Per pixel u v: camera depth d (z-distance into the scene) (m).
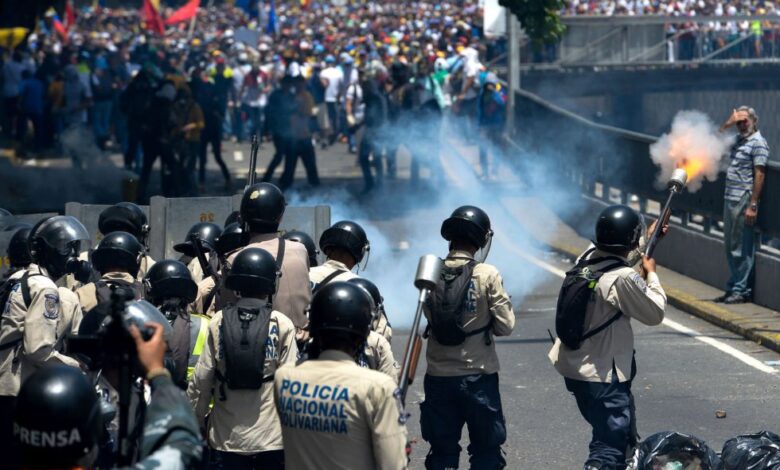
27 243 14.85
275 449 13.21
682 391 22.39
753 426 19.98
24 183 54.78
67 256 14.77
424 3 151.50
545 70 74.69
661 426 20.08
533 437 19.67
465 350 15.35
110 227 18.27
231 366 12.99
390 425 10.38
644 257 15.62
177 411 7.98
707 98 78.81
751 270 29.66
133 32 133.75
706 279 32.97
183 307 14.00
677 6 92.31
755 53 76.44
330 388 10.44
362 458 10.45
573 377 15.52
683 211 34.81
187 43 119.81
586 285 15.30
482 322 15.35
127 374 8.29
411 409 21.69
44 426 7.55
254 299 13.35
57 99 67.50
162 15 159.62
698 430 19.83
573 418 20.78
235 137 80.12
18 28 58.84
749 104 76.38
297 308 14.90
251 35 94.62
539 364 24.92
